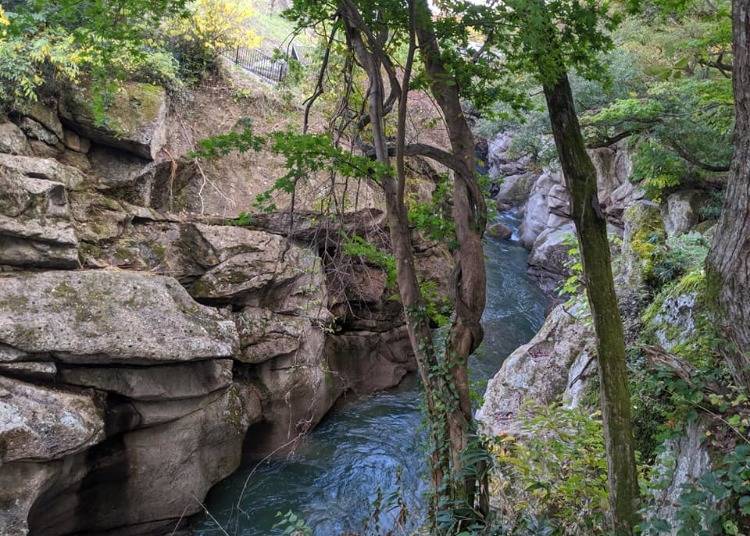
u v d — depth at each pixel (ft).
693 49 34.37
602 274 16.19
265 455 35.50
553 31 16.65
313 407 38.29
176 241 35.32
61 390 25.03
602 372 16.01
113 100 35.88
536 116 45.47
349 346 44.14
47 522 25.35
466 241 18.26
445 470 18.13
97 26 16.92
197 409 29.81
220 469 32.09
